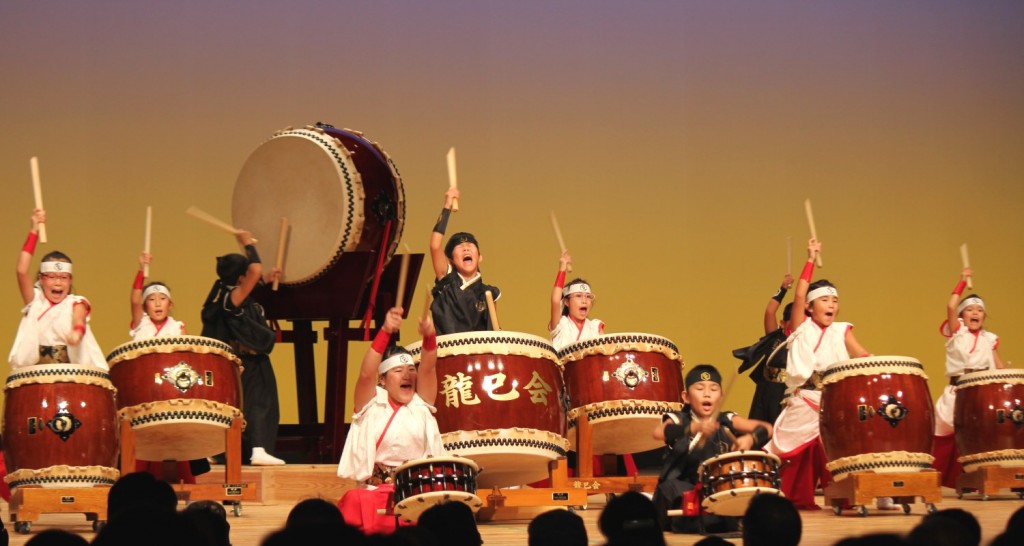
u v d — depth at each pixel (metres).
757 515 6.88
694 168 20.72
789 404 14.30
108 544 5.59
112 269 18.92
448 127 20.08
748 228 20.78
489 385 12.22
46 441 11.78
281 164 15.77
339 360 15.84
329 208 15.48
